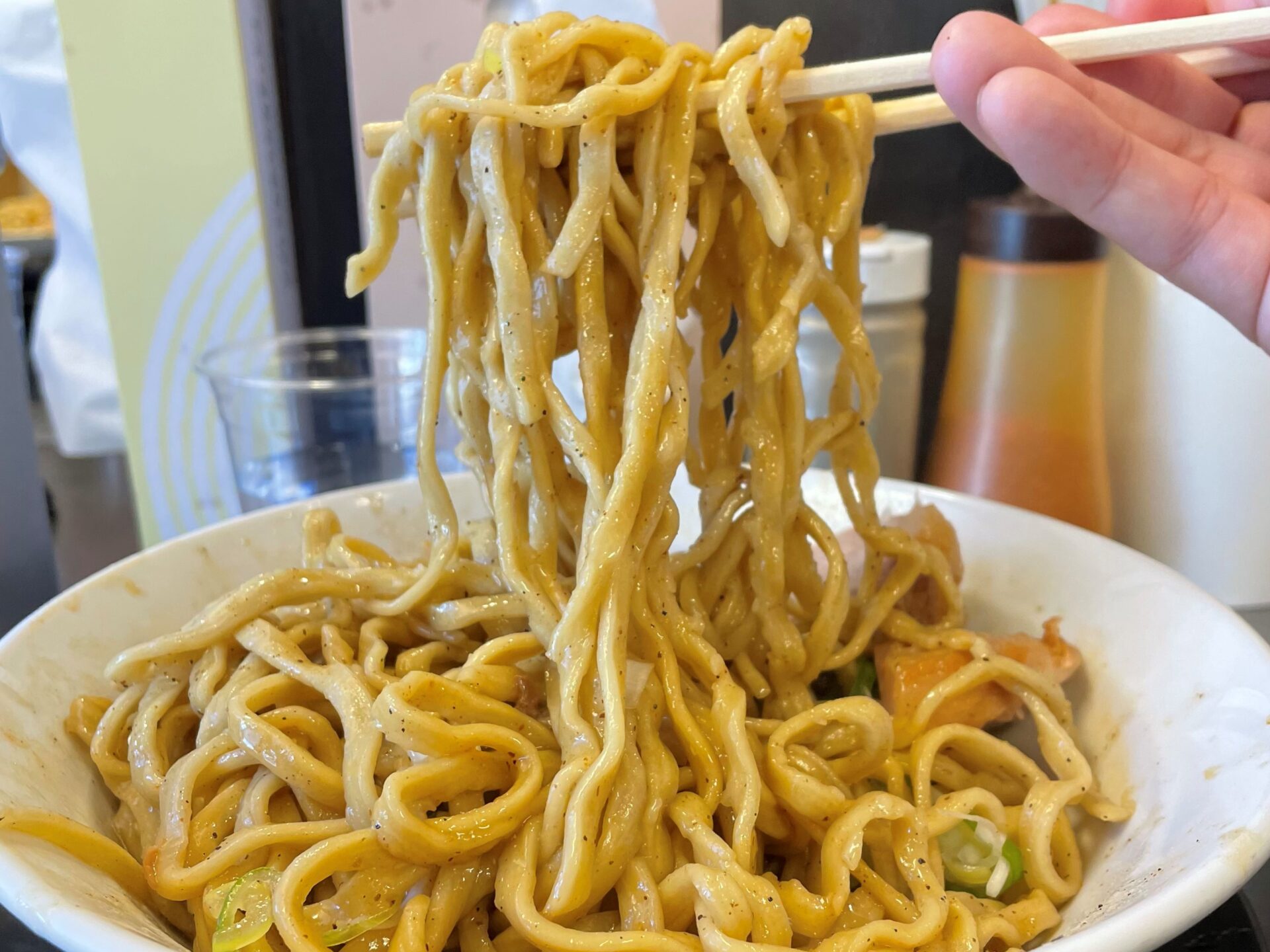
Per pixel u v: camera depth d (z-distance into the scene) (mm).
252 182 402
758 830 200
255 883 180
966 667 230
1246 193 189
